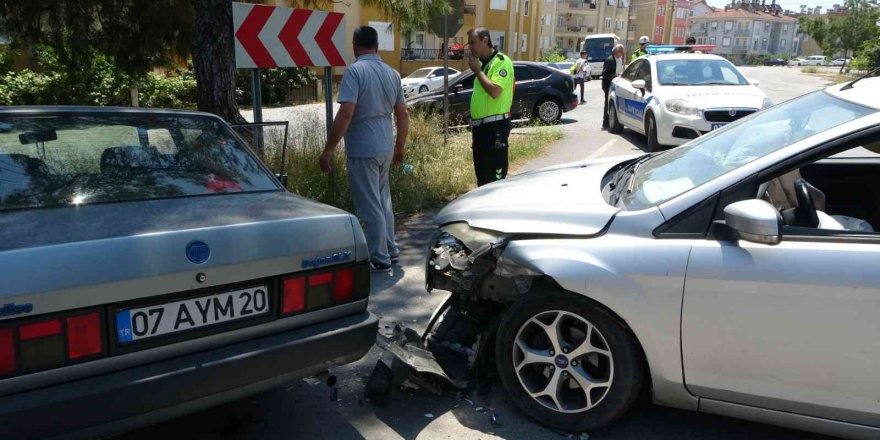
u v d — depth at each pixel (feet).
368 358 12.46
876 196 12.72
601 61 126.82
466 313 12.07
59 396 6.91
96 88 53.11
